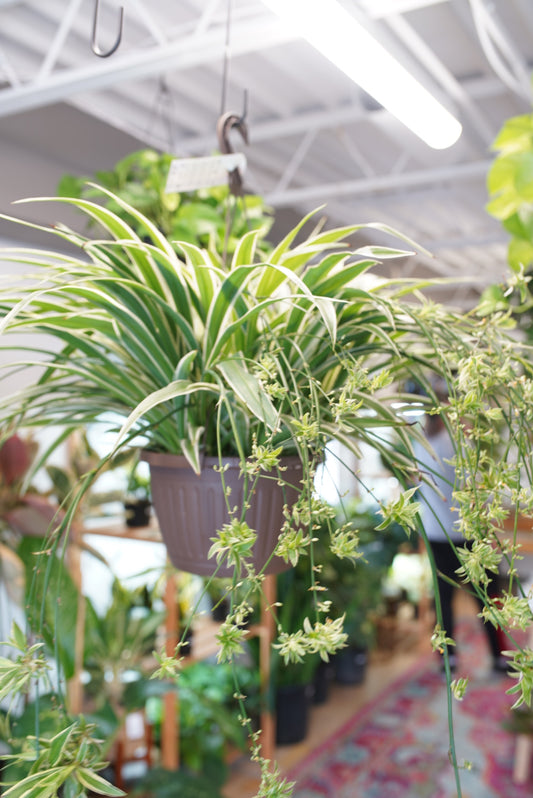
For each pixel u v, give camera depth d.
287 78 3.55
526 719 3.00
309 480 0.66
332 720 3.87
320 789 3.10
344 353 0.84
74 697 2.36
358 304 0.86
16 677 0.67
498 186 1.01
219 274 0.79
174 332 0.90
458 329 0.93
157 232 0.82
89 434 2.58
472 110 3.60
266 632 3.12
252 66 3.39
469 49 3.35
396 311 0.86
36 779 0.64
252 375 0.76
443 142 1.14
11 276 0.87
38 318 0.82
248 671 3.30
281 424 0.80
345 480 5.38
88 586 3.56
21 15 2.96
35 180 2.82
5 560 1.88
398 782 3.18
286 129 3.87
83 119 3.04
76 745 0.70
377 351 0.89
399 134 3.82
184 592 2.93
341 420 0.71
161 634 2.77
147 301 0.85
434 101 1.05
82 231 2.95
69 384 0.98
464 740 3.60
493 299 1.08
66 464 3.06
